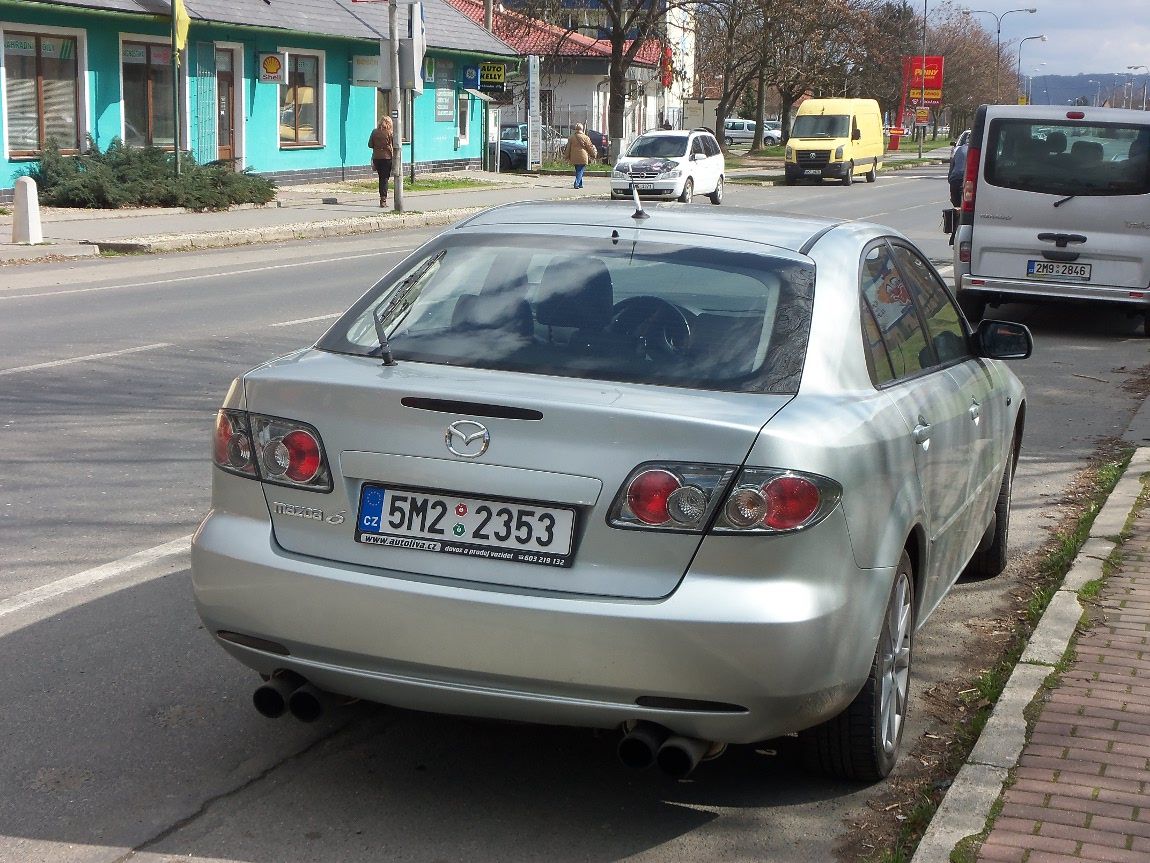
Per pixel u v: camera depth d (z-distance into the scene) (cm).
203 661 507
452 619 358
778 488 351
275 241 2373
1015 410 617
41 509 702
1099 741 424
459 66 4316
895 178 5641
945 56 10500
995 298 1497
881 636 398
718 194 3734
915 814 392
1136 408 1056
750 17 6156
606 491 354
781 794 414
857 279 439
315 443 380
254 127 3322
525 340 405
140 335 1265
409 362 404
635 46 4991
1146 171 1387
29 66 2641
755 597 350
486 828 388
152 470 786
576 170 3897
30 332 1266
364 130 3803
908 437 415
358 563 374
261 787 409
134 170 2688
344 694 387
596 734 452
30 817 387
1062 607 551
